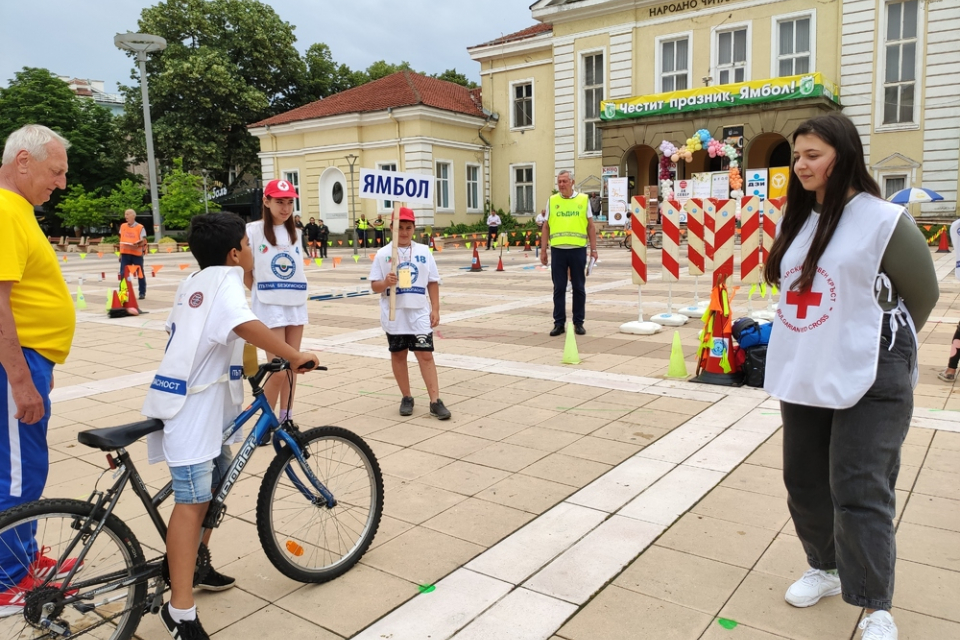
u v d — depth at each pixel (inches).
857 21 964.6
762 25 1035.9
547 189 1293.1
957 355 241.8
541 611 115.3
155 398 107.4
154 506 110.6
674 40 1115.3
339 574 128.1
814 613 112.7
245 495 164.7
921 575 121.6
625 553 133.4
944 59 918.4
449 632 110.4
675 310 411.8
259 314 194.2
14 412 113.6
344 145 1263.5
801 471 110.3
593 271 684.7
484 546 137.9
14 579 100.0
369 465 134.7
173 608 105.5
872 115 970.7
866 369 95.7
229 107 1549.0
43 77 1720.0
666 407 225.8
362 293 557.6
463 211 1300.4
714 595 118.5
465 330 373.1
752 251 327.6
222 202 1616.6
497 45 1291.8
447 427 211.2
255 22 1589.6
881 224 94.1
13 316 110.3
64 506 101.0
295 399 243.9
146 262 1088.8
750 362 246.4
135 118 1563.7
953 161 929.5
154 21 1541.6
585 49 1188.5
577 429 206.2
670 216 363.3
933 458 173.3
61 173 118.9
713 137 1008.2
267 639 109.8
